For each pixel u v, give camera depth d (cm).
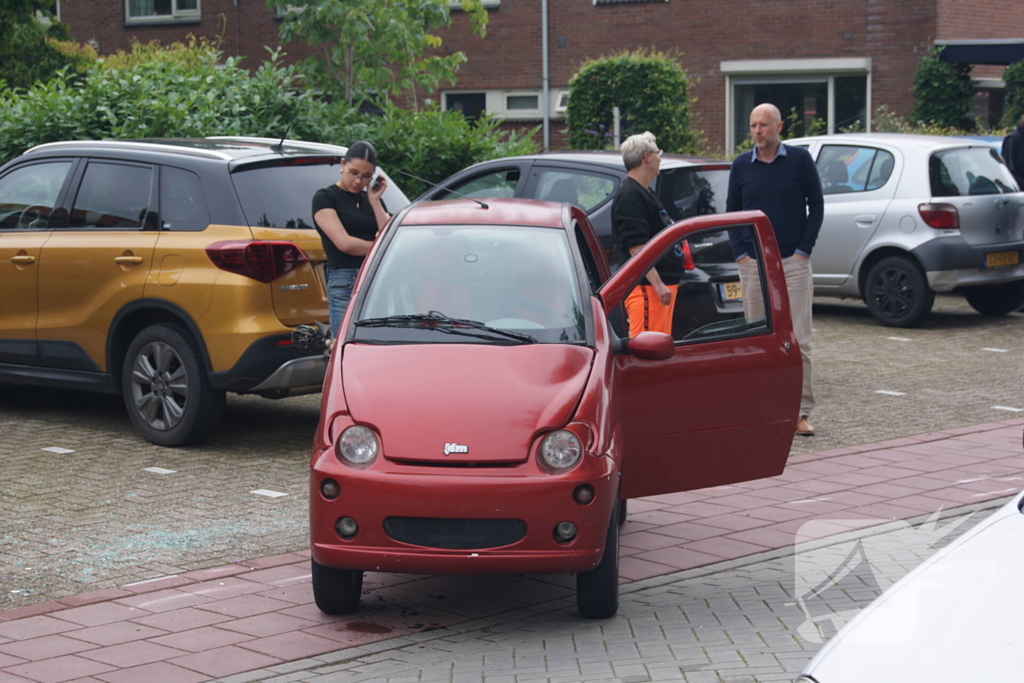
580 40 2634
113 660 507
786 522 700
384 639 532
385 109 1627
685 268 779
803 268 919
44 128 1321
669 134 2288
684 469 632
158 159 875
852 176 1450
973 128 2467
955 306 1611
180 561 636
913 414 1002
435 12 1766
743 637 525
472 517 513
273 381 822
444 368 559
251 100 1445
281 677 490
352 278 824
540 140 2680
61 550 651
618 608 570
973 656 285
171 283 838
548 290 610
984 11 2486
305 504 739
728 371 636
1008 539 341
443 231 648
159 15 2828
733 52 2528
